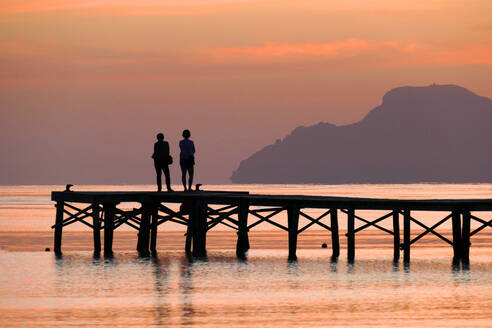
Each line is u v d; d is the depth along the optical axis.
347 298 50.34
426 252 81.81
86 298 50.06
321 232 119.81
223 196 70.12
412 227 139.00
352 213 69.06
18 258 71.88
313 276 59.88
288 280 57.75
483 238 106.31
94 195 70.69
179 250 81.44
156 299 49.81
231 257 72.88
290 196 76.06
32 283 55.91
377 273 61.72
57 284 55.50
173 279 58.00
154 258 71.31
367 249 86.25
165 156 72.12
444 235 112.81
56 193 76.69
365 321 43.53
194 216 71.25
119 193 71.69
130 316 44.56
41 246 89.75
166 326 42.22
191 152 72.62
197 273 61.28
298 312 45.88
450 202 67.06
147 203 73.12
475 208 66.81
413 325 42.47
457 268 65.00
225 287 54.44
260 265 66.50
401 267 65.50
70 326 42.03
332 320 43.75
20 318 43.88
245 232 76.69
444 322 43.16
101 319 43.75
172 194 71.31
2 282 56.41
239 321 43.47
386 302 48.97
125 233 114.75
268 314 45.31
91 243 94.25
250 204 69.50
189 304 48.22
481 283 56.56
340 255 75.44
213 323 42.94
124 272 61.69
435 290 53.41
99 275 59.91
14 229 125.38
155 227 74.75
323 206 68.31
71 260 69.88
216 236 109.50
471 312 45.81
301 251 82.44
